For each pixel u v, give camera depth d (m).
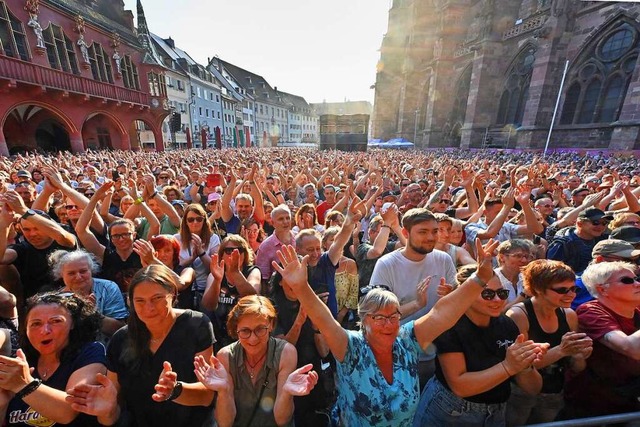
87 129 23.95
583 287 2.66
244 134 65.31
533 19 29.25
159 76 28.86
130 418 1.96
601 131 22.92
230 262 2.77
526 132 27.72
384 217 3.62
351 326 3.55
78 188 5.76
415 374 1.90
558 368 2.14
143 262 2.56
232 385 1.87
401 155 25.00
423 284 2.65
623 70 21.75
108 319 2.53
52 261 2.61
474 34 38.84
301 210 4.59
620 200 5.16
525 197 3.80
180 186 8.55
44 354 1.75
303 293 1.88
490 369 1.76
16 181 7.18
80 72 20.30
